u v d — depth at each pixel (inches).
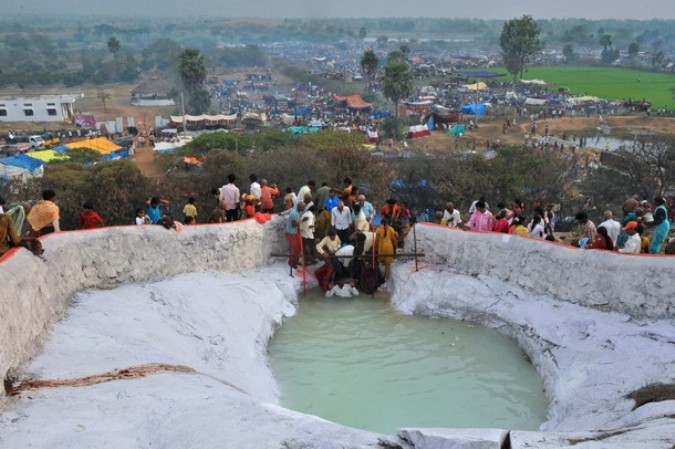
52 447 265.7
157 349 406.0
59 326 398.9
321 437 272.1
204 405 315.3
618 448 234.1
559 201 1363.2
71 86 6702.8
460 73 6924.2
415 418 400.8
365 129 3484.3
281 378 455.5
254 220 613.6
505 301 532.1
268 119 4052.7
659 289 452.1
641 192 1403.8
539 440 255.9
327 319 556.7
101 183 1270.9
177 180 1357.0
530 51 5639.8
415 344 505.0
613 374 394.0
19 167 2116.1
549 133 3602.4
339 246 610.9
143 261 516.7
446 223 633.0
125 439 278.5
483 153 2487.7
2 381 309.9
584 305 489.4
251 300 542.3
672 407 313.9
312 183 665.6
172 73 7337.6
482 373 460.1
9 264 355.6
